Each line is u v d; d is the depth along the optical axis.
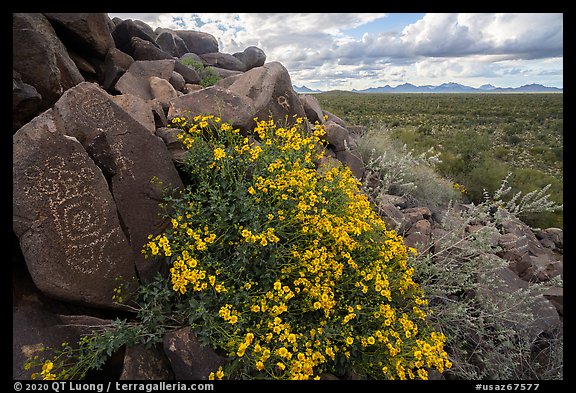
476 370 3.62
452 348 3.67
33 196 2.90
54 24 5.74
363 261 3.54
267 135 4.64
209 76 11.05
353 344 2.98
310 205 3.44
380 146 7.59
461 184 9.37
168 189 3.74
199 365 2.78
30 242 2.86
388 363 2.96
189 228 3.32
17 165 2.87
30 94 3.92
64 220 3.02
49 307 3.08
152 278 3.52
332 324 2.97
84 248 3.10
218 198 3.44
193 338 2.88
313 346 2.86
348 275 3.34
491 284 4.11
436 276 4.30
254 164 3.94
